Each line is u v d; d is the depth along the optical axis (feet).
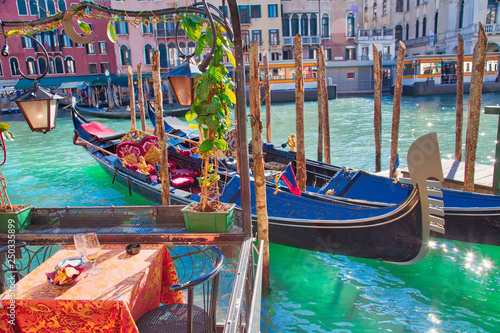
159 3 95.30
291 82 99.40
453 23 113.09
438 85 100.53
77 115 37.81
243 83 8.67
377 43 117.19
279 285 15.40
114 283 7.28
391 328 12.69
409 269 16.24
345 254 16.47
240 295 7.18
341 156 38.99
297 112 21.09
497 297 14.12
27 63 106.32
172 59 106.52
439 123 57.57
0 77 105.60
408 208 13.58
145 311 7.97
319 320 13.25
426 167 12.35
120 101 98.78
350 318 13.28
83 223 10.03
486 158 34.88
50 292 7.00
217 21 8.76
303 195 18.95
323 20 117.50
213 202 10.17
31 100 8.98
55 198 28.43
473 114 20.01
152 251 8.76
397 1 131.64
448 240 18.03
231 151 26.07
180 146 32.63
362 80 113.80
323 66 27.17
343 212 16.65
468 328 12.51
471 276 15.53
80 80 106.42
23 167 39.45
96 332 6.84
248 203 9.20
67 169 37.99
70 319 6.84
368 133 52.39
